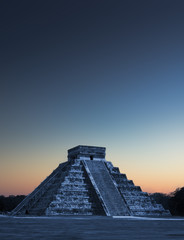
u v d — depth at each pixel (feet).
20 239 57.82
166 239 59.26
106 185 291.58
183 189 357.20
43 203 275.39
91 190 283.79
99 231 80.64
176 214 374.63
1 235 66.64
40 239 57.98
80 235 67.77
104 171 310.04
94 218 192.65
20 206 307.58
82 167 309.22
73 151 335.88
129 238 61.26
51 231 79.46
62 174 304.91
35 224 116.06
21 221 144.77
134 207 279.90
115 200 277.44
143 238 61.36
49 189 296.10
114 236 65.72
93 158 325.42
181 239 59.36
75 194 274.36
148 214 282.36
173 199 366.02
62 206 260.62
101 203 266.77
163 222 139.85
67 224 117.08
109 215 256.73
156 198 480.23
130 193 294.87
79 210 263.08
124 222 137.69
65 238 60.39
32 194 318.45
